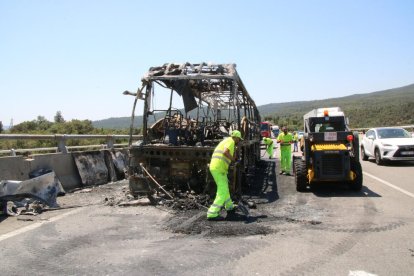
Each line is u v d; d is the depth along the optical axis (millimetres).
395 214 7773
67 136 11812
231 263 5125
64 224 7246
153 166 9961
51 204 8789
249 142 12648
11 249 5812
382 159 17078
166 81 10547
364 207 8531
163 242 6098
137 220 7523
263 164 18312
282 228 6836
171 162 9820
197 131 10312
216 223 7227
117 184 12438
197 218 7617
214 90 11938
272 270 4867
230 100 11086
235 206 8547
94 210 8445
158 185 9281
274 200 9617
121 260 5297
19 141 15859
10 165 9547
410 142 16859
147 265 5094
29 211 8195
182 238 6309
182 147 9508
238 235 6430
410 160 17562
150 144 10266
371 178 13109
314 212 8125
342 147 10773
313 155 10828
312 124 12594
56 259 5371
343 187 11500
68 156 11664
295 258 5281
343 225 6992
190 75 9773
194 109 11531
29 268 5051
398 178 12984
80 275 4801
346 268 4902
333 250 5598
